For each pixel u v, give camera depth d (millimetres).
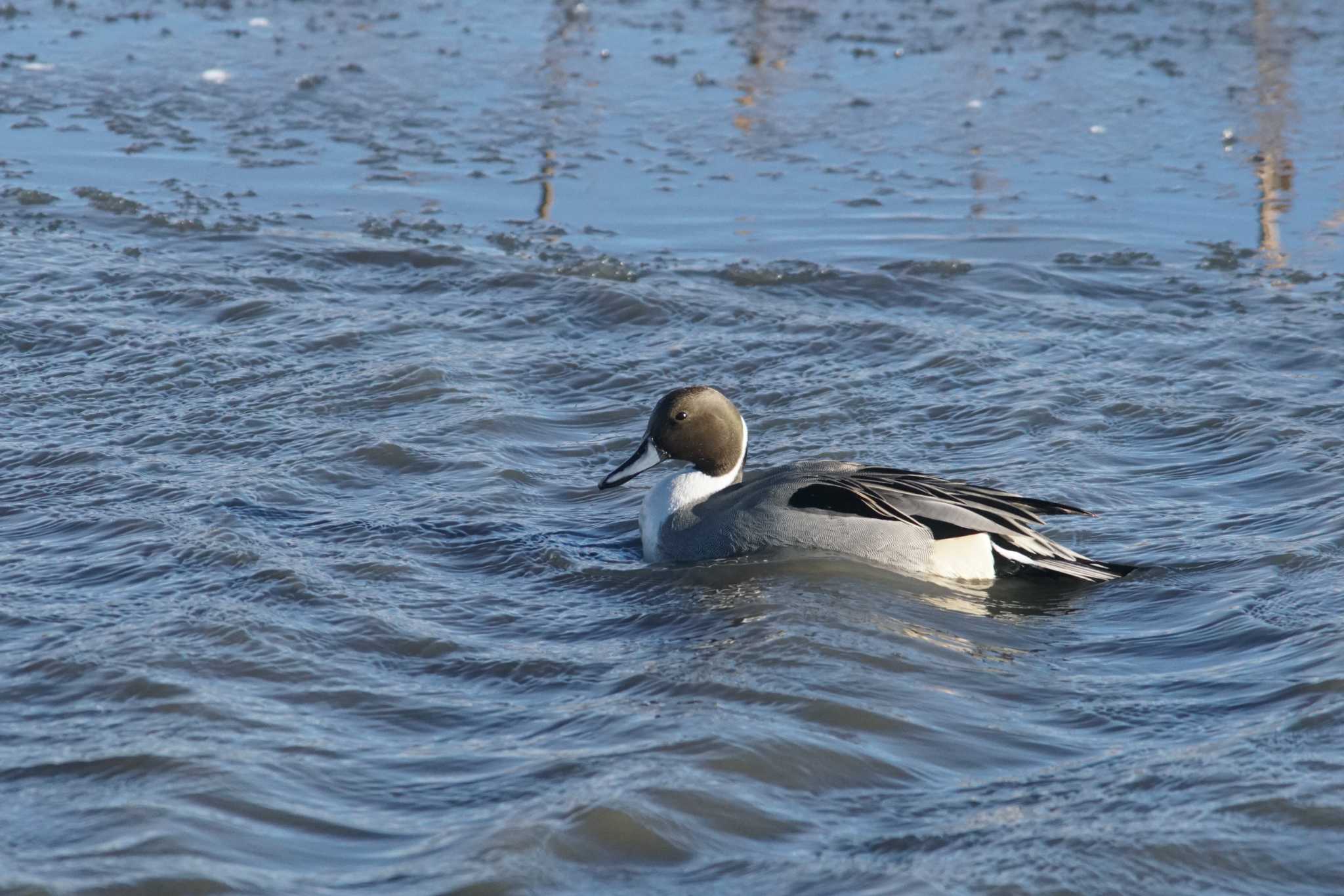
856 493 11266
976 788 8070
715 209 20719
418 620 10281
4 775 8031
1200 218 20438
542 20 29781
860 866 7289
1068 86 25719
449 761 8297
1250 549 11438
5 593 10500
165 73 25891
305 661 9539
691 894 7102
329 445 13609
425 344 16375
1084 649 9961
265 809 7727
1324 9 30594
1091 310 17656
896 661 9641
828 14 30391
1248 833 7520
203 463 13227
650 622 10297
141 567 10969
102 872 7117
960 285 18391
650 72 26391
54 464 13070
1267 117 24188
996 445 14008
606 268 18594
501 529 12047
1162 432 14234
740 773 8125
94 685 9078
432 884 7094
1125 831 7547
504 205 20688
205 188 21031
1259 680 9242
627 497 12930
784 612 10383
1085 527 12125
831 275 18594
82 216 19953
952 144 23188
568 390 15438
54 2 30438
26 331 16219
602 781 7953
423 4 30969
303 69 26250
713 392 11914
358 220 20031
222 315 17047
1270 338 16688
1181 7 30828
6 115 23547
